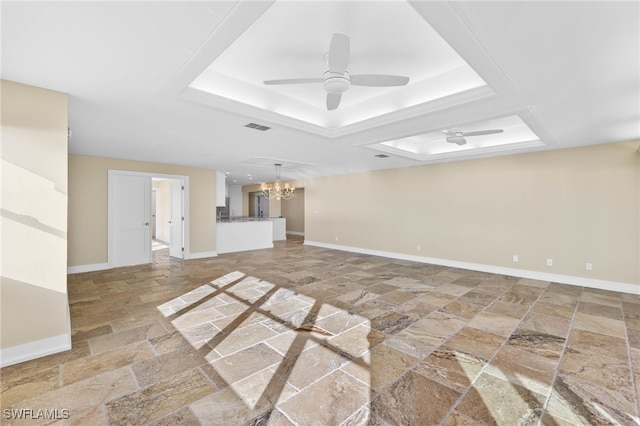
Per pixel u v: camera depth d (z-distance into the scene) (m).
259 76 3.11
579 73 2.24
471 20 1.65
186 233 7.02
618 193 4.33
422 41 2.45
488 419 1.74
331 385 2.07
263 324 3.13
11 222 2.32
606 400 1.92
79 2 1.46
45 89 2.50
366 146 4.75
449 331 2.96
